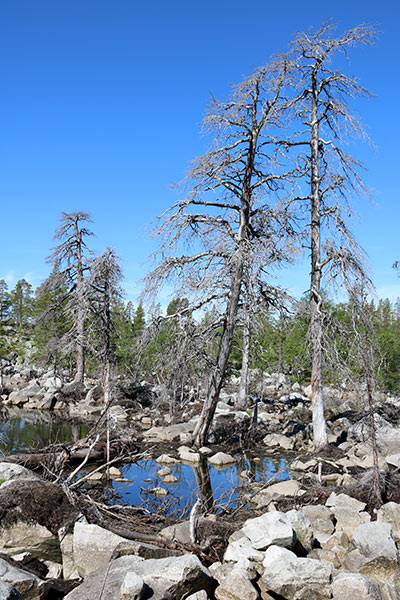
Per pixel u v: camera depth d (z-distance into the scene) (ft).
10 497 25.09
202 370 60.70
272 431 68.13
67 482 29.12
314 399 54.65
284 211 56.44
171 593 18.34
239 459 52.90
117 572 19.90
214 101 57.11
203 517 28.91
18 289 260.62
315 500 33.37
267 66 55.88
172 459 50.85
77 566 23.32
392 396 81.35
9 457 38.42
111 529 25.45
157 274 55.67
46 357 113.91
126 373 84.28
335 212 55.42
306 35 56.49
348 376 50.80
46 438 60.80
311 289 55.83
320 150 59.16
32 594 19.15
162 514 31.78
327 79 57.36
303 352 60.13
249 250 52.29
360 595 18.92
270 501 33.81
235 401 91.09
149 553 22.35
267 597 19.85
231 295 56.08
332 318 53.47
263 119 57.06
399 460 37.47
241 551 22.16
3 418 77.51
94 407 84.43
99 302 68.23
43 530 24.73
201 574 19.48
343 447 54.90
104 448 47.75
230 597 19.39
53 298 127.24
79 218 108.88
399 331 96.68
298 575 19.65
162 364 58.70
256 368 97.55
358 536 24.23
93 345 85.46
